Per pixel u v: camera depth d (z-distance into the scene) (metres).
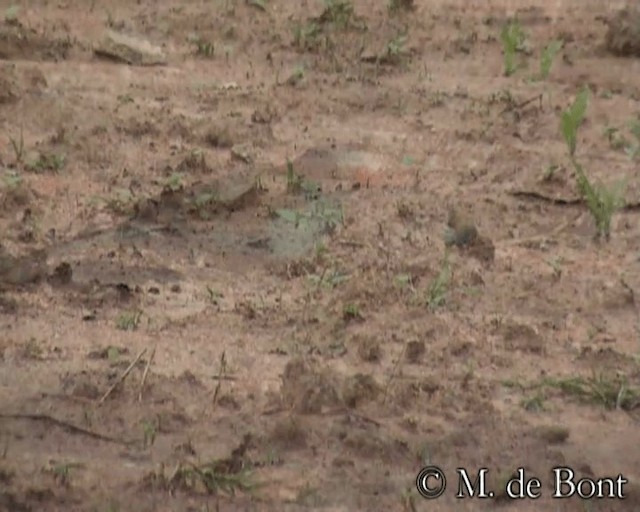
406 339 15.34
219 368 14.67
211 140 20.12
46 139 19.81
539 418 14.16
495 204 18.69
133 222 17.72
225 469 13.05
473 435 13.73
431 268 16.89
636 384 14.77
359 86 22.25
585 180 18.38
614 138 20.73
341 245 17.39
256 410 13.98
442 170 19.62
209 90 21.83
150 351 14.95
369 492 12.87
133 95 21.45
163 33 24.02
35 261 16.61
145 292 16.16
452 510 12.71
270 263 16.97
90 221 17.70
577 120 19.22
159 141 20.00
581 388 14.55
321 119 21.03
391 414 13.98
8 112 20.50
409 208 18.34
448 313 15.94
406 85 22.42
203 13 24.95
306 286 16.42
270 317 15.70
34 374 14.46
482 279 16.72
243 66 22.89
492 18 25.42
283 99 21.59
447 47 24.05
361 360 14.88
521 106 21.77
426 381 14.49
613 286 16.78
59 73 22.03
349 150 20.06
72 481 12.84
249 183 18.75
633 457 13.63
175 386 14.31
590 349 15.36
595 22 25.39
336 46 23.84
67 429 13.62
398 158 19.89
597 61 23.69
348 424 13.76
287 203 18.41
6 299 15.78
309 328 15.49
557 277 16.89
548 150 20.41
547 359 15.18
